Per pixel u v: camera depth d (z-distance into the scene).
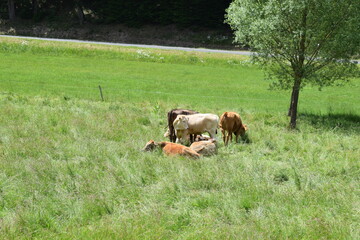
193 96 27.62
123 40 68.31
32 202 8.56
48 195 9.03
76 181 9.75
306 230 7.53
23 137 13.88
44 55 47.00
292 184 10.18
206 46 64.50
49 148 12.63
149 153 12.22
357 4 18.38
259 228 7.52
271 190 9.51
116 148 12.66
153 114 19.12
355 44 18.52
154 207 8.48
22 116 17.39
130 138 14.33
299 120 20.59
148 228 7.54
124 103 23.16
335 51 19.06
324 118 21.38
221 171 10.57
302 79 19.31
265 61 20.47
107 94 26.70
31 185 9.42
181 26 69.69
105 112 18.98
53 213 8.23
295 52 19.06
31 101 21.95
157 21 70.94
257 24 18.69
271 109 23.84
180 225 7.88
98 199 8.67
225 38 66.00
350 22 18.47
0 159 11.20
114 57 47.66
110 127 15.75
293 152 13.58
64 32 70.25
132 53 48.41
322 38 19.23
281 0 18.56
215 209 8.42
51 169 10.41
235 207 8.49
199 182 9.85
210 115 13.78
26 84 29.34
